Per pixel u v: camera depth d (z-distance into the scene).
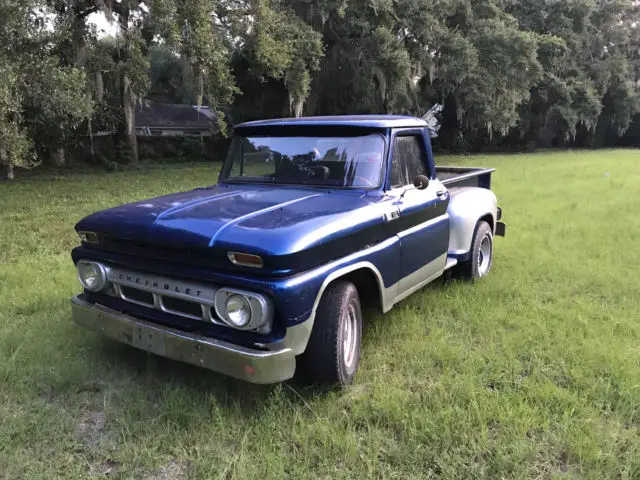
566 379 3.60
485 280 5.78
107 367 3.79
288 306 2.83
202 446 2.88
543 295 5.42
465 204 5.44
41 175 21.42
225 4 20.30
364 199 3.71
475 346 4.17
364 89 28.05
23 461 2.77
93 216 3.60
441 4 28.36
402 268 3.96
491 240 6.15
